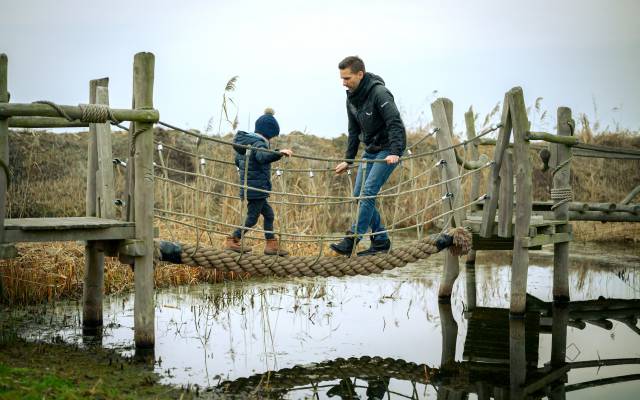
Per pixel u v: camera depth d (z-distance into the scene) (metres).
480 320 7.94
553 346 6.97
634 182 16.52
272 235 6.88
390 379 5.78
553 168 8.99
